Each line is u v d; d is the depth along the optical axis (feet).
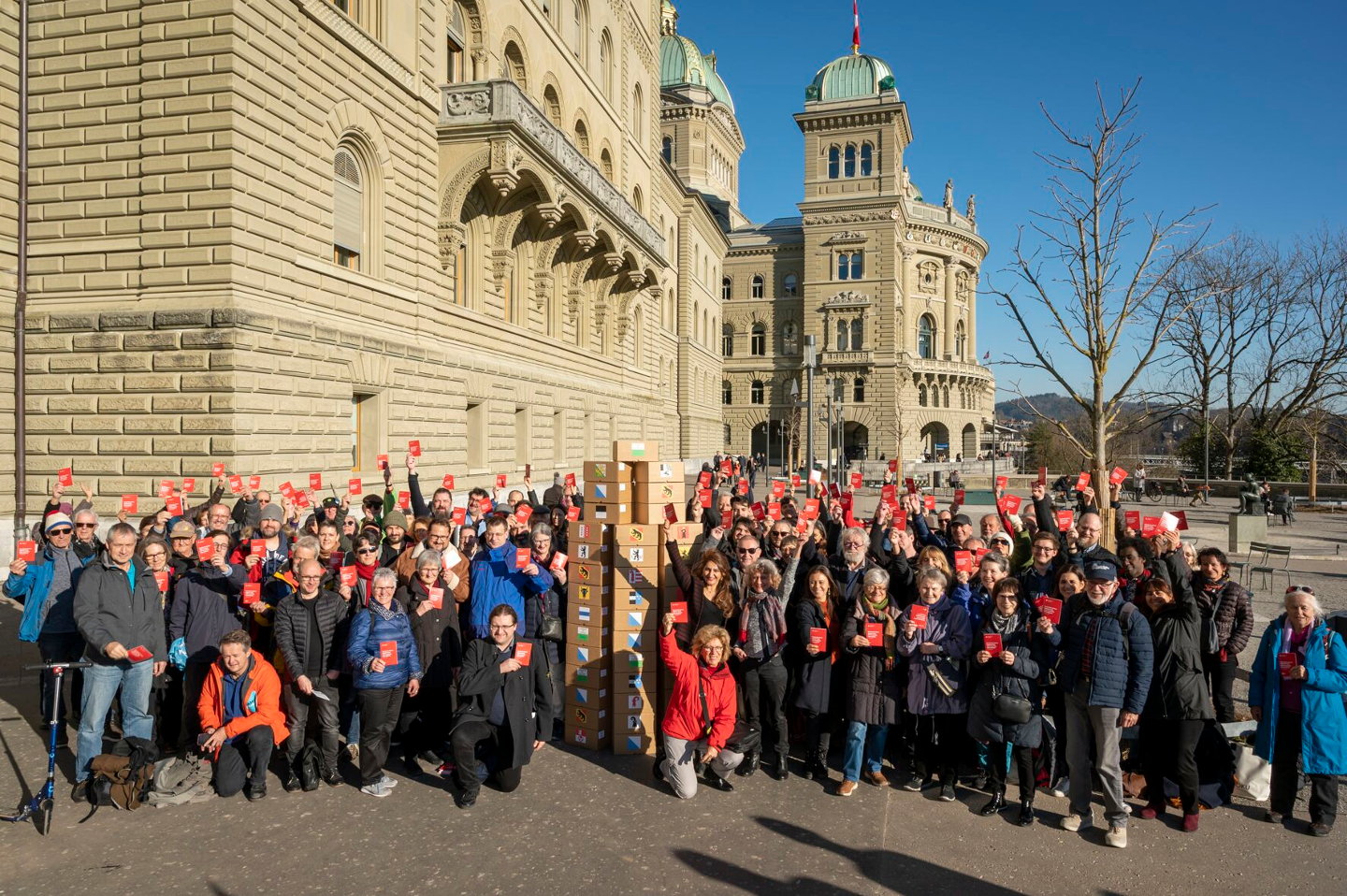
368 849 21.72
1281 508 110.01
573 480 60.75
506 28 87.04
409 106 70.90
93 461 53.11
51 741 22.82
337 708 25.88
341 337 60.85
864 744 26.55
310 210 58.75
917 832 23.26
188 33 51.75
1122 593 24.57
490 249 86.43
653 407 147.95
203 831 22.54
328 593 26.14
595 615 28.91
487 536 29.48
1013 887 20.43
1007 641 23.98
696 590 27.32
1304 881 20.80
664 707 29.04
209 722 24.61
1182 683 23.29
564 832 22.82
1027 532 36.22
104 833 22.34
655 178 150.61
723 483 119.96
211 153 51.67
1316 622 23.45
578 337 116.26
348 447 61.87
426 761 27.73
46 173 54.65
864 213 245.04
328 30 60.13
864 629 25.54
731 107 299.99
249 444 52.08
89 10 53.57
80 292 54.34
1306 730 23.20
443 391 75.15
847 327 249.55
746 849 22.07
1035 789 25.20
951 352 272.51
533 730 25.62
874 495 150.10
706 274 238.68
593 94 115.14
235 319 50.88
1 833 22.16
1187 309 47.78
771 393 266.16
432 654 27.17
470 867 20.92
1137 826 23.80
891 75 243.81
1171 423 344.08
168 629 27.50
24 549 28.99
